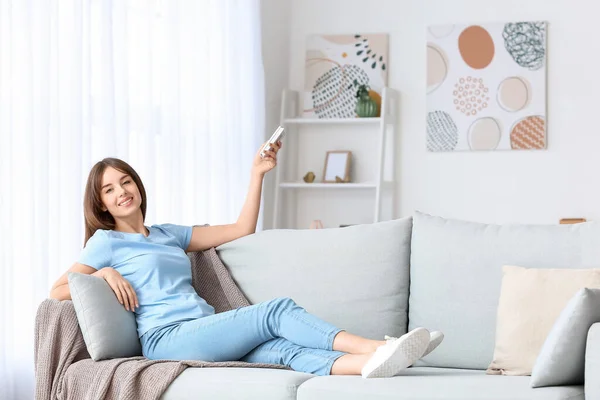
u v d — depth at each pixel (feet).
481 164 16.14
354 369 7.54
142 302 8.80
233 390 7.23
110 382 7.68
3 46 9.98
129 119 11.97
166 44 12.96
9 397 9.93
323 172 16.84
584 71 15.70
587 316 6.46
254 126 15.53
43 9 10.48
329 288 9.02
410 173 16.48
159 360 7.88
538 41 15.90
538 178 15.84
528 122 15.88
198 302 8.91
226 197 14.42
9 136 10.00
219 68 14.40
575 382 6.76
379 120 16.02
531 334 7.63
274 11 16.88
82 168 11.05
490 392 6.47
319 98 17.06
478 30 16.21
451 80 16.30
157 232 9.63
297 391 7.08
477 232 8.68
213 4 14.35
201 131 13.85
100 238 9.04
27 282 10.24
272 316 8.17
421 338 7.20
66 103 10.87
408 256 9.04
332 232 9.34
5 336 9.92
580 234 8.25
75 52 10.91
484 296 8.38
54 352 8.20
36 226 10.40
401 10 16.69
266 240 9.53
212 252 9.68
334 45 17.02
